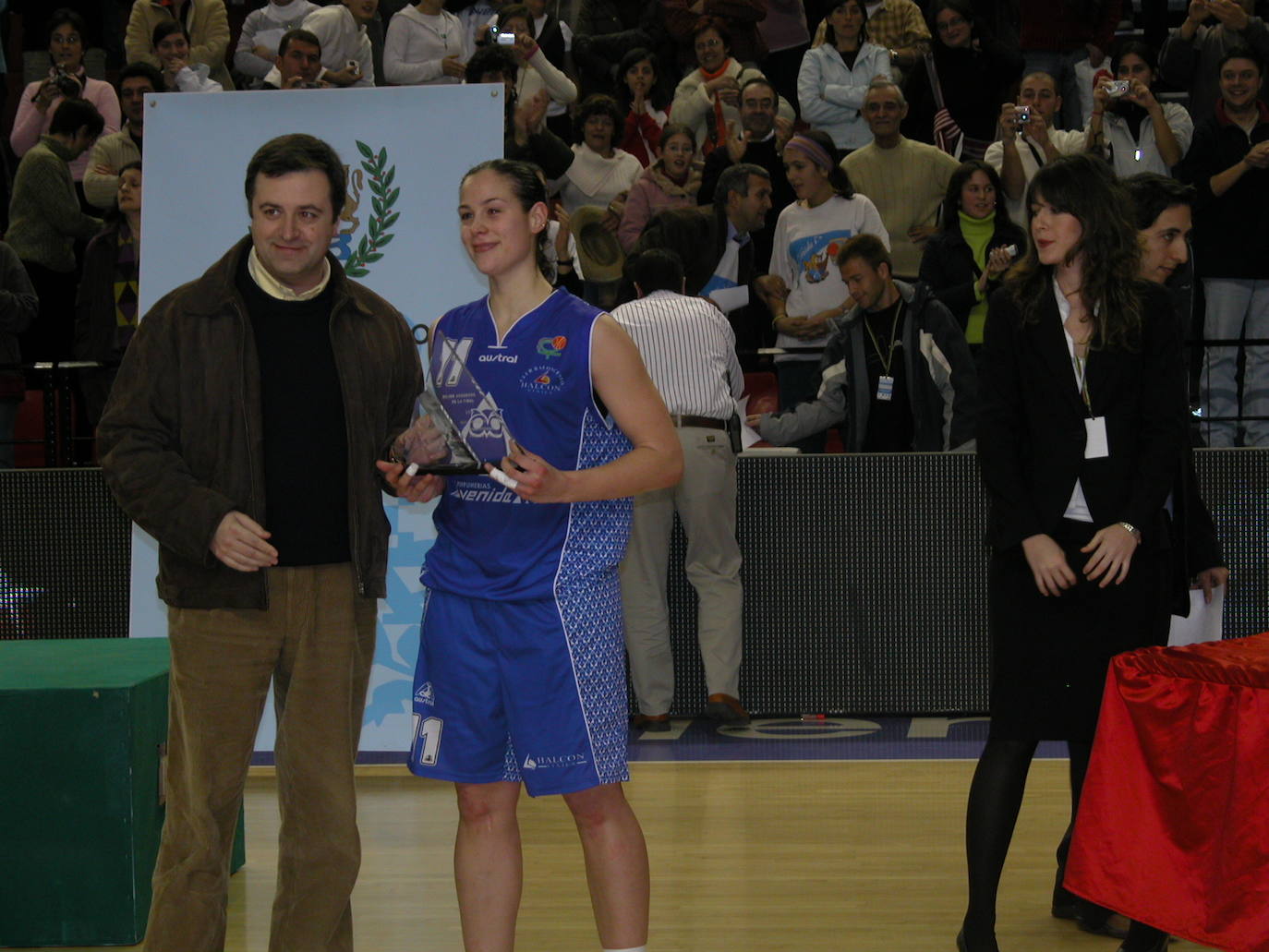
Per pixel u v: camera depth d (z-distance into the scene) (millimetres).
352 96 7332
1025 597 4562
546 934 4984
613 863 4023
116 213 9633
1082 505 4527
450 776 3971
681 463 3945
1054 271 4629
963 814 6469
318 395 4027
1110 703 4172
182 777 4020
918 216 10742
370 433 4078
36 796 4848
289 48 10023
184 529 3811
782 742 7965
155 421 3955
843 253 8523
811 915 5145
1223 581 5137
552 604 3867
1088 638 4504
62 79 12203
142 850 4922
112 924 4848
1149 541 4516
